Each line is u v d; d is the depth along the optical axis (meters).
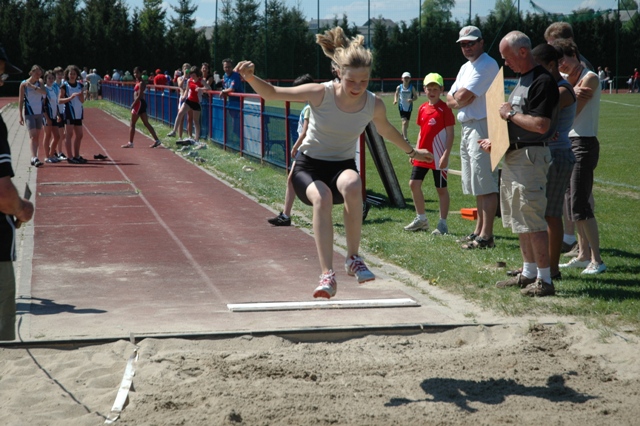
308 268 7.13
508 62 5.83
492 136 5.95
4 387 4.18
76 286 6.42
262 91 4.20
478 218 8.00
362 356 4.68
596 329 5.07
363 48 4.24
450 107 7.90
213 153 17.16
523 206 5.88
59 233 8.73
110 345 4.80
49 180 13.12
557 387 4.12
